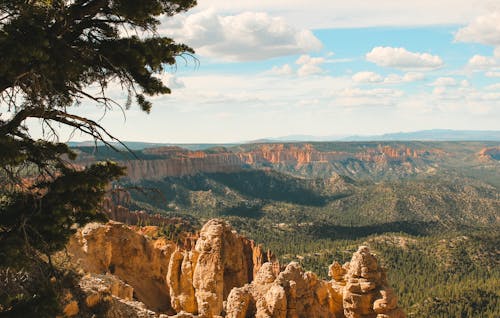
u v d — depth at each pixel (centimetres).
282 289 3406
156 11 1609
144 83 1788
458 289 17375
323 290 3806
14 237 1562
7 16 1466
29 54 1401
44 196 1638
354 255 3831
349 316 3791
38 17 1473
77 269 2945
